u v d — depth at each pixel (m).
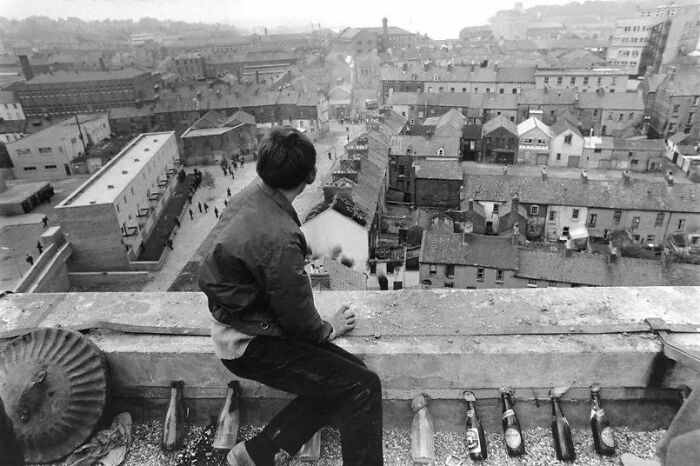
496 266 34.41
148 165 51.97
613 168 66.00
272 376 3.19
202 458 4.34
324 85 108.31
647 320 4.59
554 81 86.25
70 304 5.34
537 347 4.36
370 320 4.81
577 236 44.22
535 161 68.19
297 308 2.86
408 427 4.61
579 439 4.46
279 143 2.87
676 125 75.06
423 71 91.50
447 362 4.38
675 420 2.36
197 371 4.57
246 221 2.88
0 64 143.75
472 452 4.22
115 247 41.28
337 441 4.34
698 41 119.69
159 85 106.50
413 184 50.59
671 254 43.25
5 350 4.29
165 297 5.40
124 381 4.66
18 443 2.69
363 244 35.78
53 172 68.00
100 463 4.27
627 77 83.44
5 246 47.00
